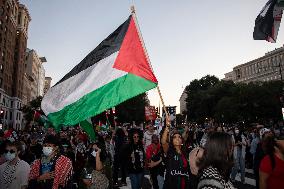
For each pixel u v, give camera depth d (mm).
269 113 64938
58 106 5840
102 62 5910
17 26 87500
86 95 5758
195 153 4492
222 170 2580
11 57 79562
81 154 10133
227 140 2650
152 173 7492
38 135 10594
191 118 99938
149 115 19531
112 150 13141
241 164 10117
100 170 5922
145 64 5949
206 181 2443
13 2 77125
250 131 15281
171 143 5430
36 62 132375
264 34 8711
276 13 8398
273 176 4184
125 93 5699
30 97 120125
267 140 4336
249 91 66250
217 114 68250
